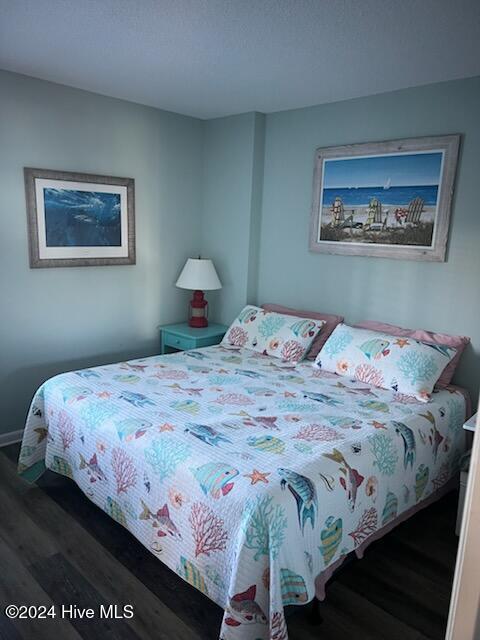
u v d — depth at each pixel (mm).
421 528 2404
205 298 4137
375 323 3168
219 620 1792
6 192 2908
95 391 2457
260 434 2004
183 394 2467
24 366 3172
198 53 2416
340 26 2033
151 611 1824
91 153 3262
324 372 2926
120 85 3018
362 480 1865
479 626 662
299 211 3514
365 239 3160
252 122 3572
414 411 2342
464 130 2676
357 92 2990
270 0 1821
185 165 3865
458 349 2764
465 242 2742
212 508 1650
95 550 2150
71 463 2354
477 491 639
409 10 1860
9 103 2832
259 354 3309
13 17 2041
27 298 3113
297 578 1574
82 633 1721
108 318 3580
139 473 1951
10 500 2512
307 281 3543
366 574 2064
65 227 3199
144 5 1906
